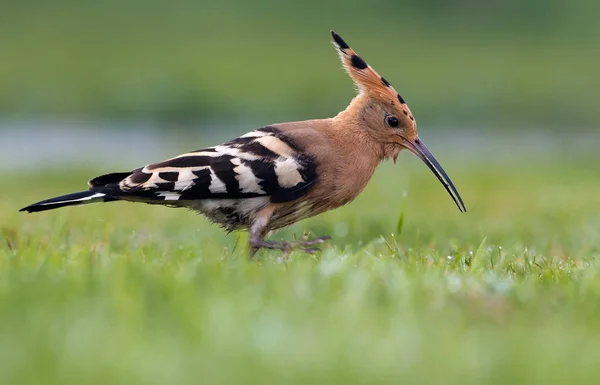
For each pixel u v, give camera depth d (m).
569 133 33.44
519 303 7.12
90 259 8.26
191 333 5.92
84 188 20.12
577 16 46.38
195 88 35.53
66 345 5.72
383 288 7.19
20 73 36.22
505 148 29.94
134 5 44.66
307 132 9.92
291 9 46.47
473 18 46.72
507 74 38.78
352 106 10.32
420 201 18.81
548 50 42.56
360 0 47.59
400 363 5.66
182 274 7.45
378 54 41.34
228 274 7.52
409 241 12.39
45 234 12.08
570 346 6.05
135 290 6.79
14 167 24.17
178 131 31.75
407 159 28.22
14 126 32.38
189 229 13.13
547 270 8.82
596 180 22.89
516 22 46.41
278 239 12.43
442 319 6.61
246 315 6.34
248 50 40.34
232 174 9.41
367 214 15.14
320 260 8.74
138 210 16.94
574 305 7.10
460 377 5.50
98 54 38.56
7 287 6.92
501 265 9.33
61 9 43.56
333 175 9.86
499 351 5.93
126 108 34.34
